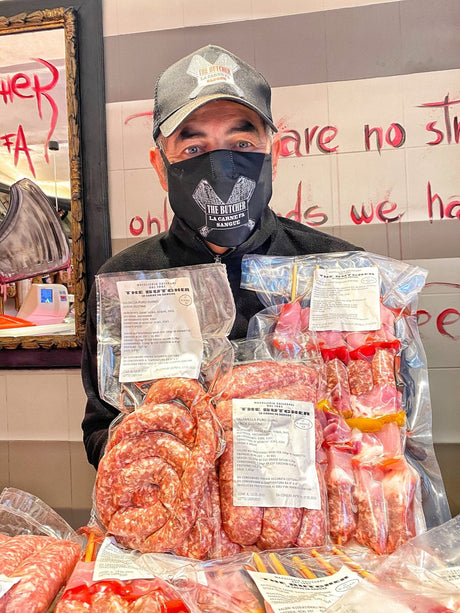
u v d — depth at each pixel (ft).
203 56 3.46
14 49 5.54
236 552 2.55
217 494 2.56
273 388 2.70
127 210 5.50
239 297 3.80
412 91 5.06
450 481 5.14
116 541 2.57
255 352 2.99
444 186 5.06
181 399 2.66
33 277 5.60
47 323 5.60
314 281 3.04
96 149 5.48
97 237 5.51
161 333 2.79
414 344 3.09
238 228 3.52
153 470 2.50
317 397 2.75
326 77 5.15
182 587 2.27
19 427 5.77
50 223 5.56
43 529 2.99
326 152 5.19
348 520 2.62
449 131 5.02
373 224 5.17
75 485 5.70
